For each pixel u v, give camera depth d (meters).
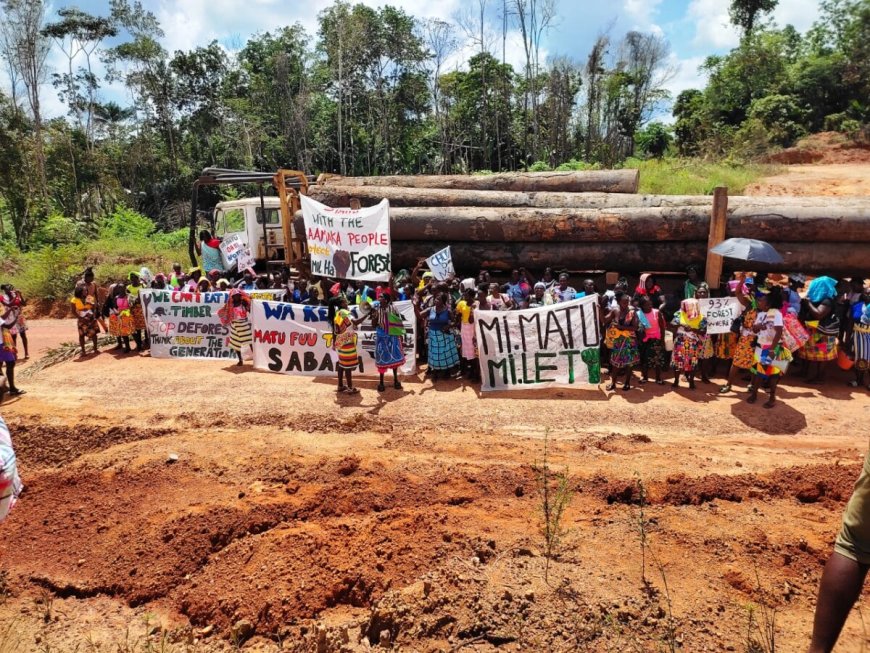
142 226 28.22
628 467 6.30
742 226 10.25
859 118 33.91
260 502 5.64
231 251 13.20
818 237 10.02
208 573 4.73
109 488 6.21
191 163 41.44
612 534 4.82
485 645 3.58
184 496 5.93
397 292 10.78
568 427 7.81
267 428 7.84
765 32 38.88
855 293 9.67
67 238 26.48
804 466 6.15
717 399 8.82
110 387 9.75
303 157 40.75
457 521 5.12
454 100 41.56
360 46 37.78
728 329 9.01
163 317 11.67
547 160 39.16
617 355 9.19
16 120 30.61
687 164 25.44
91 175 36.25
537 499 5.58
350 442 7.30
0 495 3.57
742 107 37.06
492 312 9.35
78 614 4.44
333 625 3.96
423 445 7.13
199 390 9.55
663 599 3.92
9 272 20.78
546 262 11.64
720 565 4.36
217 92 42.47
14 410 8.73
